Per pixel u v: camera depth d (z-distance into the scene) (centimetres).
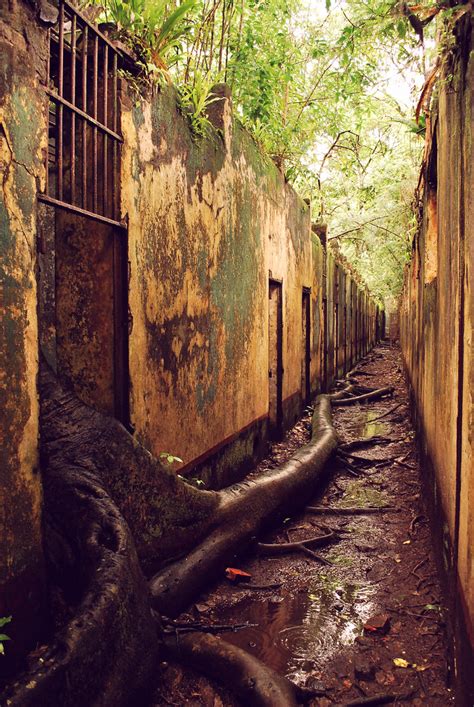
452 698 335
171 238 495
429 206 619
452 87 348
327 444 804
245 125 806
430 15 354
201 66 686
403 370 1988
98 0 424
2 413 277
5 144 277
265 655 387
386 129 1148
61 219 421
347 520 643
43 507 308
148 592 351
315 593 475
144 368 444
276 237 922
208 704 330
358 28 402
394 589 477
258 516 550
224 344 655
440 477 443
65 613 328
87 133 400
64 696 255
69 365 425
